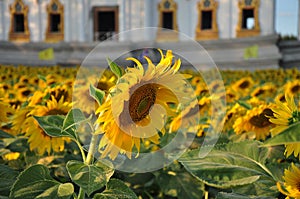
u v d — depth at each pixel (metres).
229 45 18.95
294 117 0.89
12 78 6.45
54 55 19.20
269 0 21.86
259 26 22.06
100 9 22.73
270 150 1.50
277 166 1.15
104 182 0.94
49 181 1.01
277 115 0.90
